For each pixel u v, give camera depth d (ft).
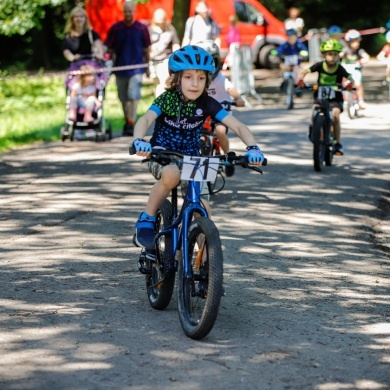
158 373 18.03
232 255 28.22
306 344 20.03
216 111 21.33
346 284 25.39
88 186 39.99
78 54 55.31
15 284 24.35
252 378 17.87
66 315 21.68
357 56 70.23
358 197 38.91
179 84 21.01
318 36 106.01
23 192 38.63
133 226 32.07
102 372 18.02
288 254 28.71
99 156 49.26
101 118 54.90
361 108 70.38
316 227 32.96
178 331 20.70
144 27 58.23
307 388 17.40
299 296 23.97
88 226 31.94
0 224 32.22
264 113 71.67
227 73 110.22
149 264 22.56
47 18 141.49
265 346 19.79
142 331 20.63
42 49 142.31
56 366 18.30
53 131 60.85
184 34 82.23
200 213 20.54
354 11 149.79
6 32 86.02
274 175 43.47
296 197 38.37
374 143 54.24
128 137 57.98
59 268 26.14
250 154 19.95
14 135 57.88
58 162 47.24
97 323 21.15
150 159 20.10
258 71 116.37
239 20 114.73
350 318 22.16
